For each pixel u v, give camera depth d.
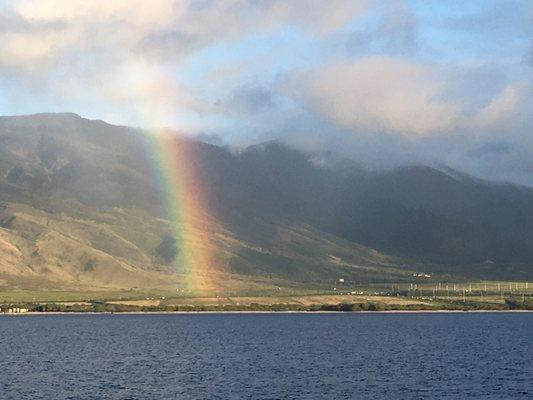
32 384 142.75
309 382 144.88
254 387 138.38
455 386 139.38
